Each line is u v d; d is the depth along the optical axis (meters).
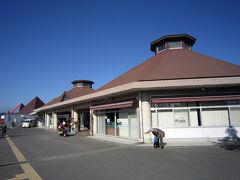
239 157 7.20
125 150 9.30
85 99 16.80
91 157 7.90
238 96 11.07
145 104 11.88
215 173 5.40
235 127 11.31
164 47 18.42
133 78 13.52
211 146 9.67
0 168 6.52
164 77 11.63
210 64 13.22
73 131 19.56
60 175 5.62
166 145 10.37
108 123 15.48
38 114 40.28
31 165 6.86
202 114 11.69
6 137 17.80
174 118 11.83
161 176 5.30
